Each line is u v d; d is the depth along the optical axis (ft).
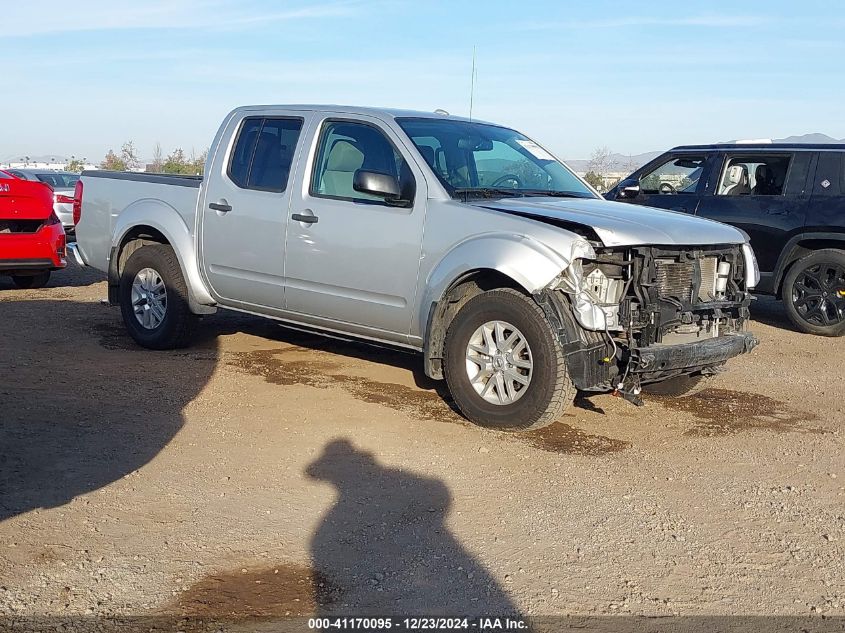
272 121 24.06
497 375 19.13
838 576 13.15
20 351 25.41
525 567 13.15
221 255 24.41
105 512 14.53
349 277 21.57
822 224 32.58
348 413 20.47
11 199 34.94
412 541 13.92
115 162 145.38
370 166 21.74
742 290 21.08
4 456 16.78
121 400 20.83
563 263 17.80
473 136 23.06
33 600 11.66
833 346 31.24
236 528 14.16
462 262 19.11
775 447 19.34
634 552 13.78
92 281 43.78
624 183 38.32
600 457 18.21
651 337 18.28
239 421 19.65
